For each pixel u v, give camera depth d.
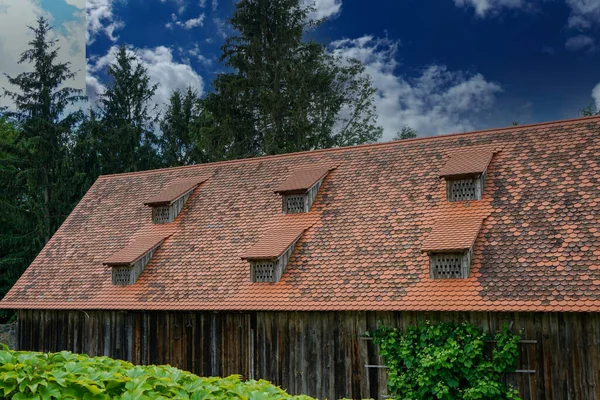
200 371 22.17
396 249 20.56
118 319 23.95
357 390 19.45
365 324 19.55
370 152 25.36
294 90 43.28
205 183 27.83
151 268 24.41
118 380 7.64
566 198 19.56
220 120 44.62
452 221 20.38
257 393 7.94
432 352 18.02
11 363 7.66
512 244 18.83
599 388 16.42
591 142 21.14
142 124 51.06
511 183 20.94
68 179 43.19
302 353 20.45
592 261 17.36
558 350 16.97
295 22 45.16
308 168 25.97
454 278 18.69
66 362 8.21
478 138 23.50
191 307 21.89
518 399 16.98
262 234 23.59
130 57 51.28
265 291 21.19
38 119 42.03
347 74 47.56
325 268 21.03
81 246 27.28
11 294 26.19
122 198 29.27
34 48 43.47
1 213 41.50
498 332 17.59
